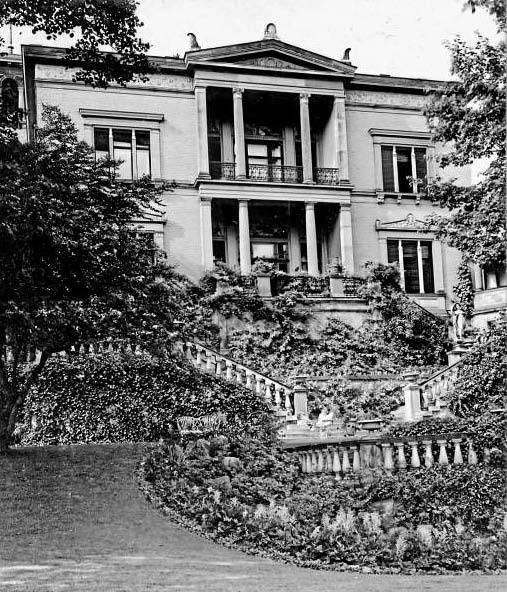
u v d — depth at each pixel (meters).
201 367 23.28
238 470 17.03
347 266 34.69
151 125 34.09
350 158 36.28
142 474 15.55
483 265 23.94
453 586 9.59
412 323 32.03
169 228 33.66
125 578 8.99
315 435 21.22
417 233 36.50
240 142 34.31
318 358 30.34
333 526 12.68
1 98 19.98
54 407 21.31
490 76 22.80
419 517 16.08
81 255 16.66
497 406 21.08
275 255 36.03
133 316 17.52
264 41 34.50
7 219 15.53
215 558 10.91
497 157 23.08
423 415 21.89
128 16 19.62
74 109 33.22
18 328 16.23
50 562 10.07
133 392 21.80
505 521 15.61
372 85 36.62
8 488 14.38
